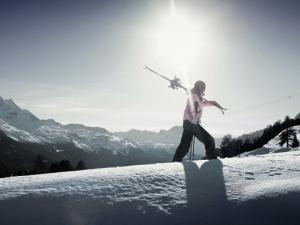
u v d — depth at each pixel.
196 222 3.45
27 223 3.68
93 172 6.27
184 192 4.45
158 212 3.74
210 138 8.33
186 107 8.45
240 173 5.55
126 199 4.24
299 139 60.81
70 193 4.64
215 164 6.51
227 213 3.62
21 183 5.66
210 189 4.55
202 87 8.44
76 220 3.67
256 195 4.11
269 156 8.03
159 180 5.16
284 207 3.69
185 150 8.51
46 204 4.25
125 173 5.80
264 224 3.34
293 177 5.07
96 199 4.31
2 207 4.27
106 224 3.52
